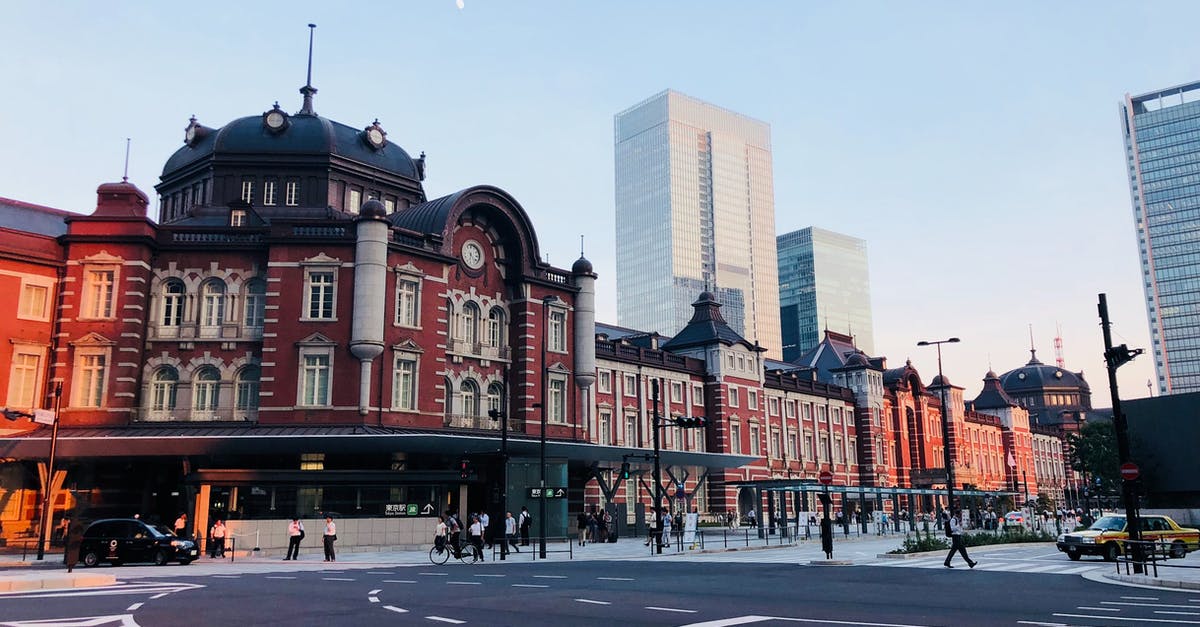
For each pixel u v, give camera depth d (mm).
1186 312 191875
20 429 42781
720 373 75062
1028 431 131625
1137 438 55250
